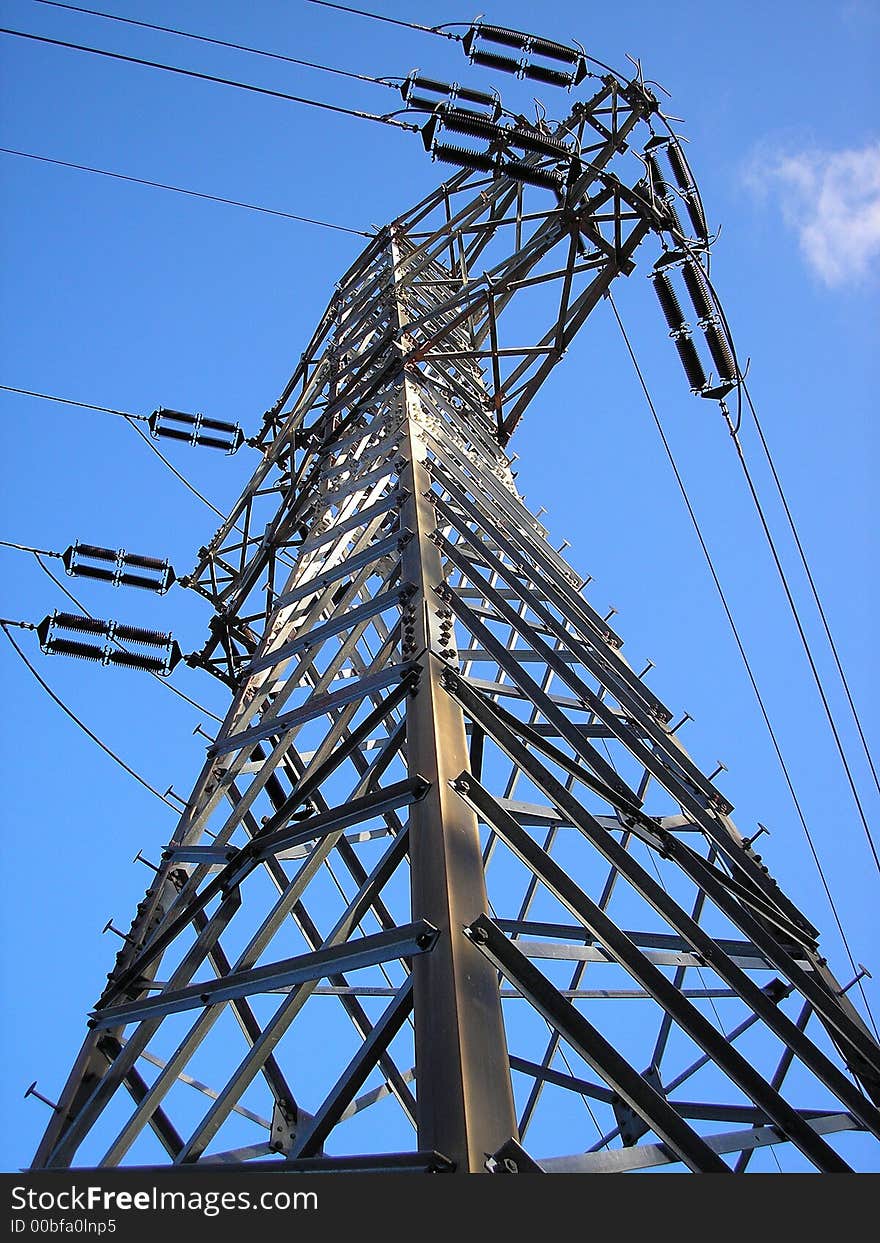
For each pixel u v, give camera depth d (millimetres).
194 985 6969
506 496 13070
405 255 19438
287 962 6191
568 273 15086
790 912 9562
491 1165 4547
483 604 13023
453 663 7656
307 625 10562
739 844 10078
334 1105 5215
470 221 18016
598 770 8219
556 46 15469
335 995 8297
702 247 14094
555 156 14414
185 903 8812
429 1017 5113
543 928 8352
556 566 12547
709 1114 7785
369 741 11977
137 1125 6402
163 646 15766
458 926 5426
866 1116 6672
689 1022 5992
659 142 15492
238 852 7766
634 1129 7492
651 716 10781
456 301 15266
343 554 12281
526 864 6156
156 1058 8273
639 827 8039
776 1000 9148
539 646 9328
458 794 6328
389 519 12188
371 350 16094
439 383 15656
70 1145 7078
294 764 10852
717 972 6996
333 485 13656
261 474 18172
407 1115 7504
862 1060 7711
